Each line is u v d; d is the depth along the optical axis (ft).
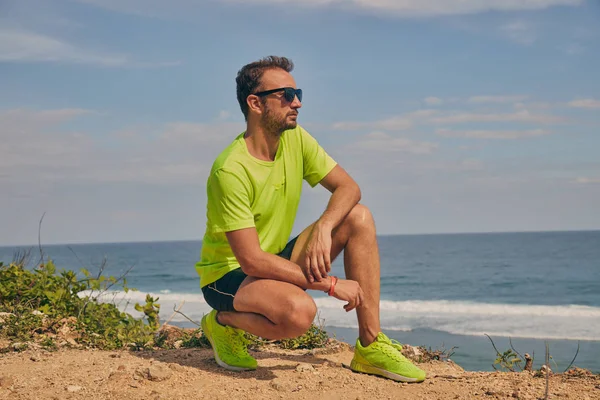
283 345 16.62
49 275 20.68
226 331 12.34
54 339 16.46
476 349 41.24
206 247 12.03
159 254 327.06
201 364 12.69
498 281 132.77
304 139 12.19
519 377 12.25
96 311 19.12
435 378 12.29
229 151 11.43
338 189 12.13
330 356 14.78
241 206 11.05
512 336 49.14
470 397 10.90
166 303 77.36
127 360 12.97
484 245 338.54
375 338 12.20
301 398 10.73
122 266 214.69
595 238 426.51
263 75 11.34
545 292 110.52
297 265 11.17
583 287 116.57
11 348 15.06
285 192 11.87
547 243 344.49
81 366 12.39
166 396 10.66
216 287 11.81
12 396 10.64
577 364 34.91
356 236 11.97
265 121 11.39
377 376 12.14
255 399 10.62
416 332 52.60
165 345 17.04
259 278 11.14
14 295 19.84
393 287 127.34
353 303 11.41
